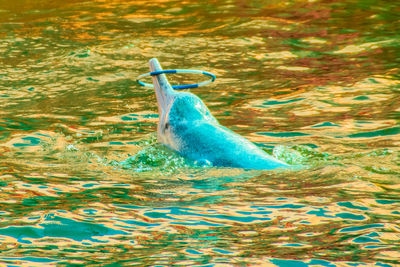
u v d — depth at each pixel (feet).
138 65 118.52
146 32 148.25
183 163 61.72
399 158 61.72
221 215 47.96
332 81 102.73
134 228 46.39
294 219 46.50
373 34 138.92
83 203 52.19
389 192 51.49
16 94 100.12
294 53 125.90
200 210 49.19
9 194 55.16
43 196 54.49
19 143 73.72
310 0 181.88
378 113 82.17
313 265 38.91
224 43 135.54
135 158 64.80
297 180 54.90
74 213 49.78
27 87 104.47
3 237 45.29
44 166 64.13
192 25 155.63
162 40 138.82
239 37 140.77
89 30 151.33
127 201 52.29
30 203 52.75
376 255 40.04
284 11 169.37
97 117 86.43
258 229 45.06
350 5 172.96
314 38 138.31
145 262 40.27
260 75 109.70
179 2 188.24
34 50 131.64
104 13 173.17
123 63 120.06
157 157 63.98
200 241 43.42
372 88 96.27
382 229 44.11
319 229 44.60
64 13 174.29
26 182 58.54
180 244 43.04
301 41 136.15
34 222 48.06
